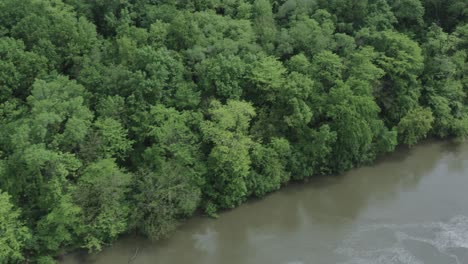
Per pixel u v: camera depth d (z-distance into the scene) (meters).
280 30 84.31
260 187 70.75
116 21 80.94
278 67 74.12
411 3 87.19
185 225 68.00
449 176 77.25
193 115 69.06
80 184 61.25
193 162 67.19
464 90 87.19
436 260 61.28
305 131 73.56
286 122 72.50
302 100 72.56
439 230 66.31
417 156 81.69
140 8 82.75
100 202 61.03
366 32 82.31
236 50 75.88
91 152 63.75
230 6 87.19
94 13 82.50
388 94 80.50
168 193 62.97
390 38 80.44
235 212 70.19
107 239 64.12
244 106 68.94
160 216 63.19
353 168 78.50
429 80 84.00
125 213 63.06
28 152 57.75
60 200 59.25
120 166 68.69
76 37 73.94
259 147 69.75
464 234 65.38
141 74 68.00
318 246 64.69
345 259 62.22
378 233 66.38
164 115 67.56
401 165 79.56
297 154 73.19
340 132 73.44
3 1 74.50
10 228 56.41
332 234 66.75
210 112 68.31
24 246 59.16
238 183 67.69
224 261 63.03
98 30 82.62
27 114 65.38
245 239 66.38
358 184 75.75
